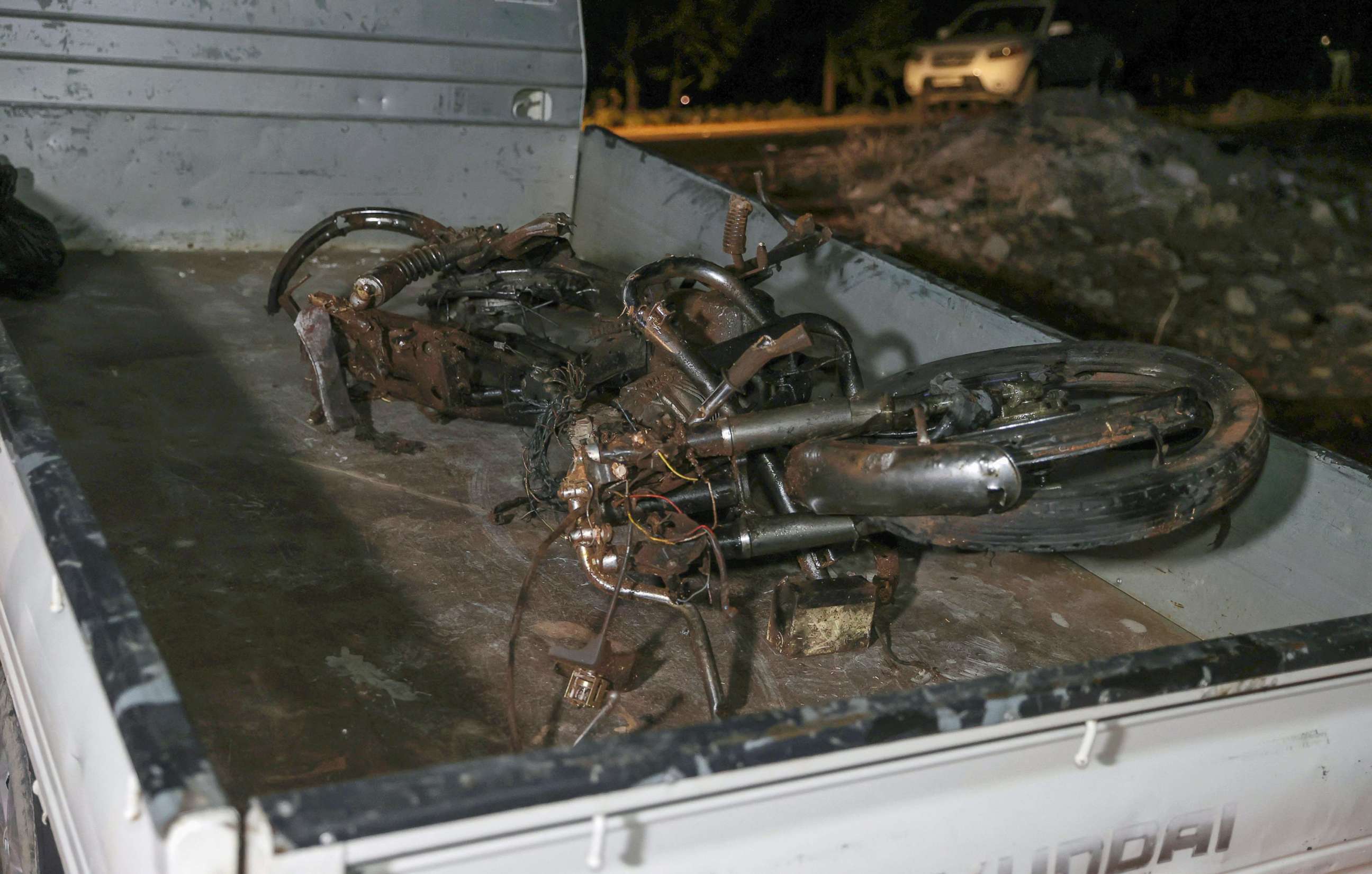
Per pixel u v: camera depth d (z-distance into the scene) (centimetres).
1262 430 216
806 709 121
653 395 262
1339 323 624
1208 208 781
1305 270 693
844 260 343
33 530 154
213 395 323
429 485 289
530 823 108
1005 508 190
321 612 230
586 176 473
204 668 208
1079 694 131
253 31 407
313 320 297
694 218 408
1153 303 649
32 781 160
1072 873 143
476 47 440
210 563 242
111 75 394
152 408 310
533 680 217
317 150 432
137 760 101
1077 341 265
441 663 219
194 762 102
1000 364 263
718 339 293
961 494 189
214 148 417
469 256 316
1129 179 830
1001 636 250
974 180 875
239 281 409
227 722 195
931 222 793
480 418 313
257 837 98
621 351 288
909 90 1132
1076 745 137
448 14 432
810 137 1088
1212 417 228
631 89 1199
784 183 913
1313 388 560
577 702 207
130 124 402
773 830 122
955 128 998
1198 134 892
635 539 223
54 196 401
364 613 232
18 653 160
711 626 240
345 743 194
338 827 98
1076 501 199
